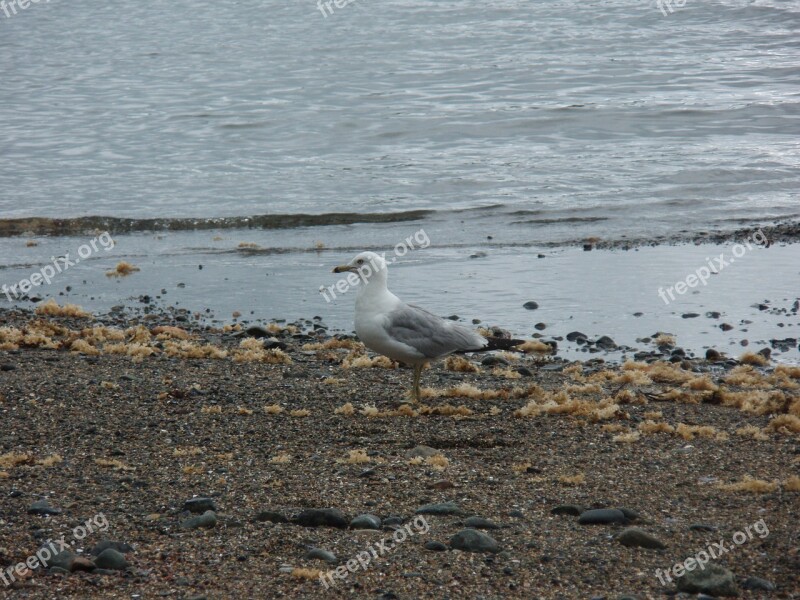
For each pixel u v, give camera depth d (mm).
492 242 23141
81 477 9508
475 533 8023
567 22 53969
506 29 52750
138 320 17812
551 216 25078
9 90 40156
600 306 18578
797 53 45312
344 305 19047
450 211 25453
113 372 13734
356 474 9742
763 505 8922
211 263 21891
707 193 26703
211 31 54438
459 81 41156
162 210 25203
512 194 26859
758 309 18359
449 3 61000
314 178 28312
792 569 7648
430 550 7926
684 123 34219
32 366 13883
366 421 11734
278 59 46344
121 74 43531
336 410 12125
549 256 21984
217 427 11336
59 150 31125
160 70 44344
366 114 35688
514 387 13633
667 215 24969
